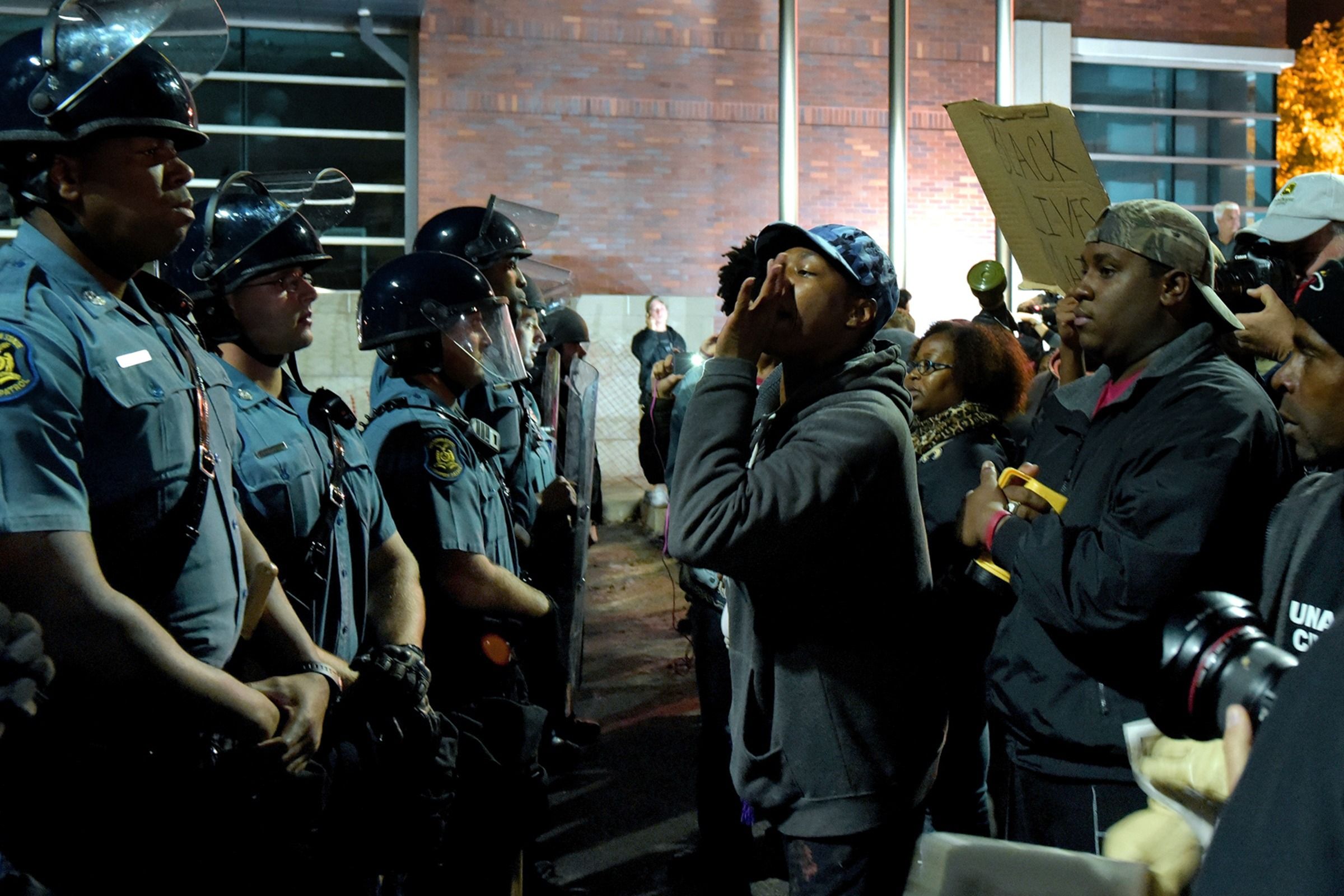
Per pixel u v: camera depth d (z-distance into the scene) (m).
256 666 2.06
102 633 1.62
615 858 3.94
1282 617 1.63
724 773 3.59
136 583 1.78
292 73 12.86
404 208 13.14
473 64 12.98
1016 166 3.02
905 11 12.66
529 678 3.09
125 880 1.62
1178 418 2.08
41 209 1.79
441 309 2.95
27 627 1.45
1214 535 1.98
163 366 1.85
